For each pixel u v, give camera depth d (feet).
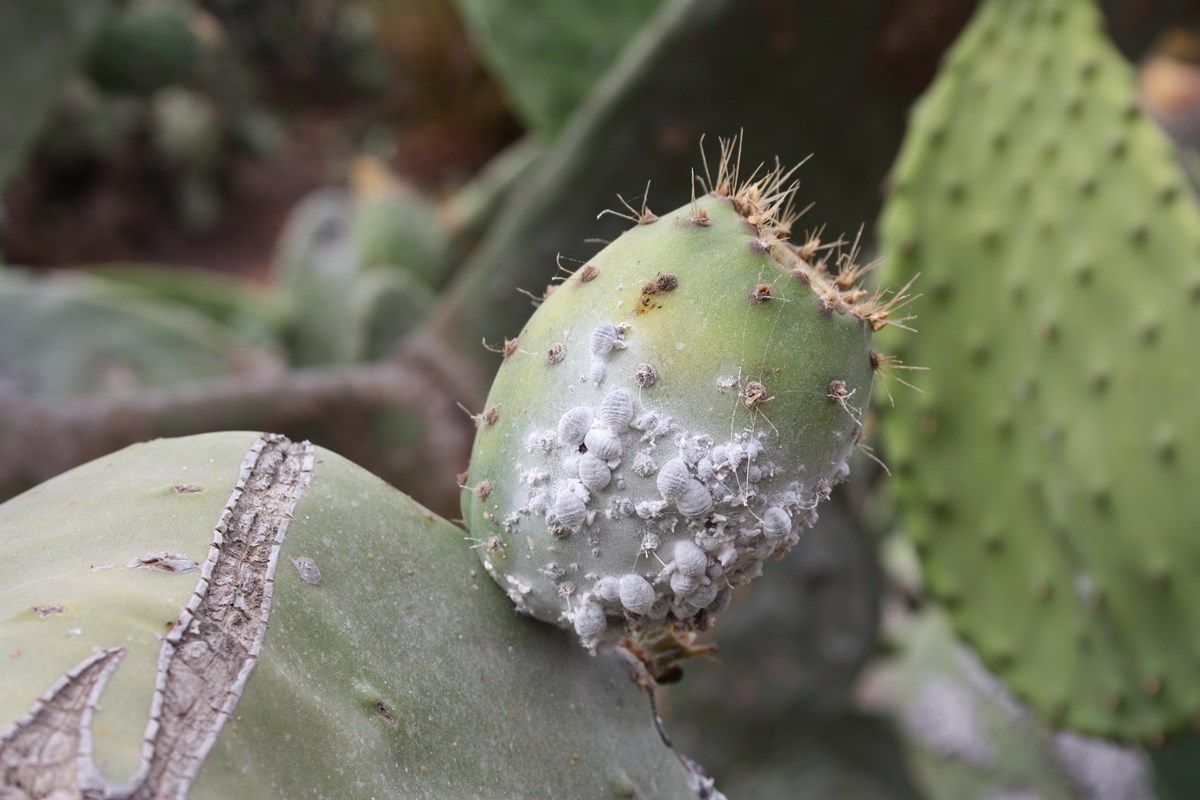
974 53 2.00
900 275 1.96
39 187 8.36
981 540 1.93
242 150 9.93
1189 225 1.84
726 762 2.72
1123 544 1.84
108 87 5.50
